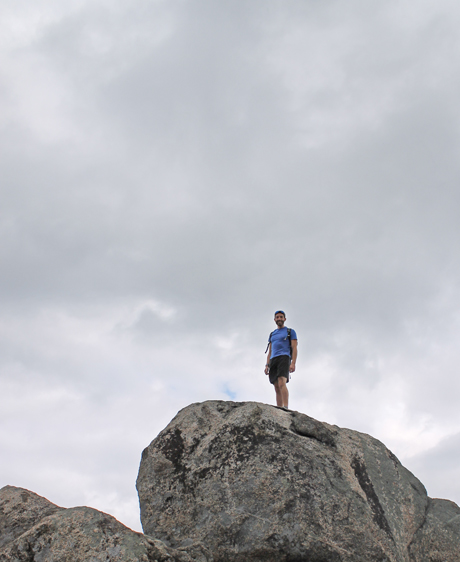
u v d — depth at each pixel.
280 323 11.51
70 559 5.29
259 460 7.15
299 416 7.95
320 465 7.30
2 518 7.24
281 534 6.59
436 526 7.45
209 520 6.82
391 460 8.07
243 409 7.75
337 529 6.77
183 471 7.31
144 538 5.57
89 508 5.77
